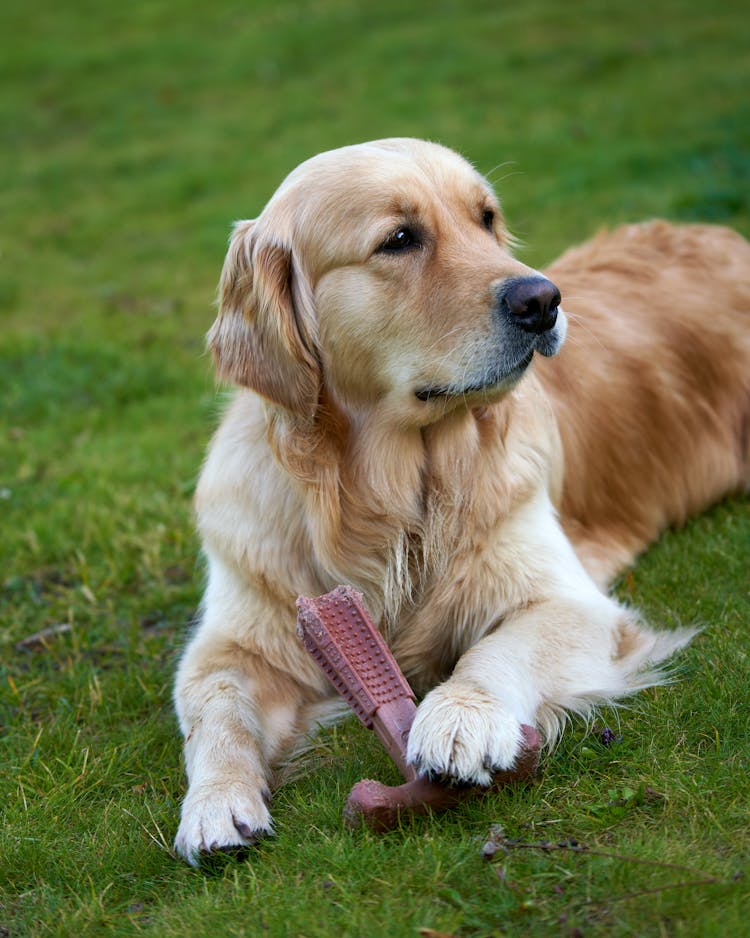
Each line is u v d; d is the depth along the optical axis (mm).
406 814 2818
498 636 3400
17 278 10242
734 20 15266
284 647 3668
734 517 4836
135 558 5023
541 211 9344
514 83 13766
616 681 3391
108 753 3477
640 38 14961
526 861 2615
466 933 2430
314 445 3537
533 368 4137
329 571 3605
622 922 2359
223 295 3676
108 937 2645
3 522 5539
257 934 2492
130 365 7605
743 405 5176
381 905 2539
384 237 3391
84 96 16953
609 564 4367
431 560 3662
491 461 3641
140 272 10000
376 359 3471
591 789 2904
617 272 5160
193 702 3486
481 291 3291
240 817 2910
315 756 3377
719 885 2402
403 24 17938
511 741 2871
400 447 3555
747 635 3543
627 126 11375
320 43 17641
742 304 5277
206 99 15883
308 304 3521
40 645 4395
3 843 3049
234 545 3695
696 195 8742
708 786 2809
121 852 2963
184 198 12039
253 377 3572
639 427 4719
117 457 6219
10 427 6965
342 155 3562
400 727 2943
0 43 20609
